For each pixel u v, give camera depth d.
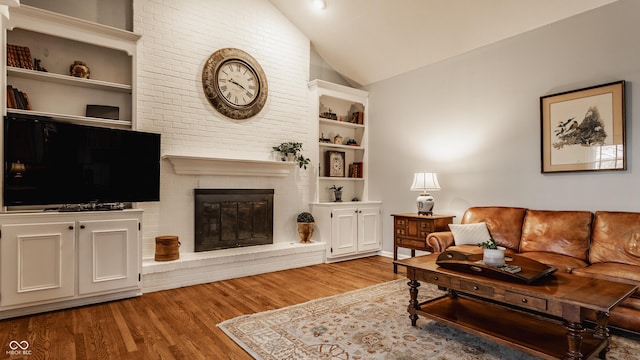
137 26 3.75
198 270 3.75
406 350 2.21
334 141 5.53
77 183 3.09
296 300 3.21
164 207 3.85
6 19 2.90
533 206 3.70
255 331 2.50
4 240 2.68
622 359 2.10
